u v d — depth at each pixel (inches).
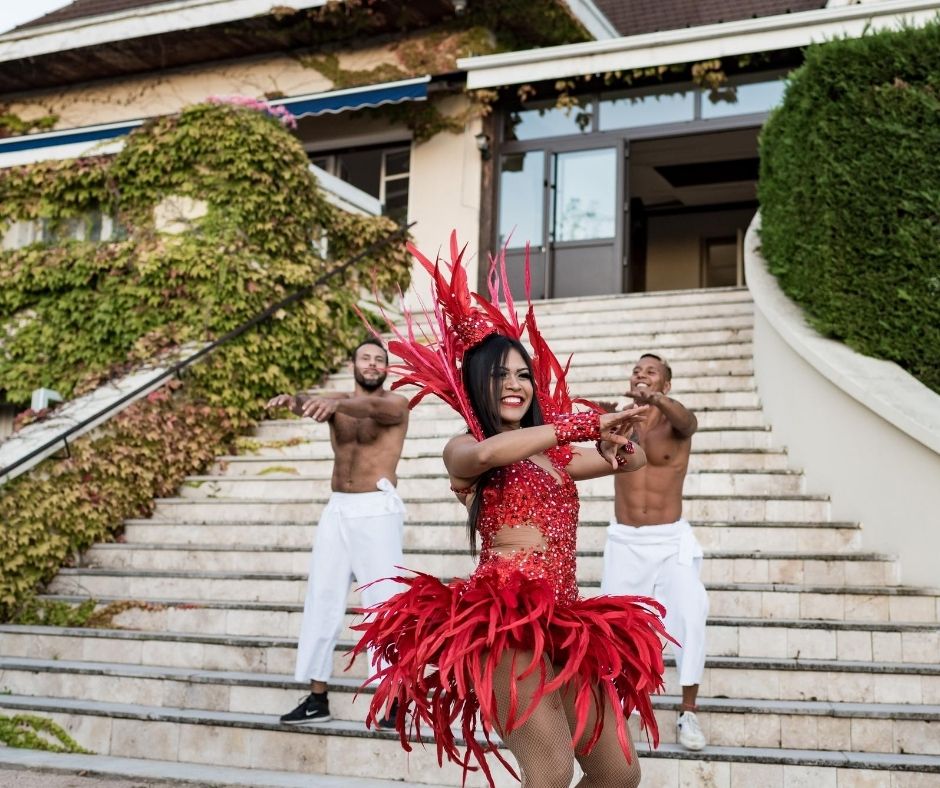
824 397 273.4
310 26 576.4
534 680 109.4
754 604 229.0
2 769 199.5
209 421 344.5
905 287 266.7
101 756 208.7
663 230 712.4
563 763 108.0
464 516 281.3
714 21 645.3
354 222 436.1
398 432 205.5
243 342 361.7
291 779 188.1
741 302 420.8
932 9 454.9
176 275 368.2
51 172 405.1
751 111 510.3
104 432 306.7
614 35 642.2
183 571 274.8
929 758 177.5
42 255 393.4
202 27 577.6
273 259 386.9
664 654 208.7
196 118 387.5
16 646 253.6
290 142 398.6
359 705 205.0
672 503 195.6
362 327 421.1
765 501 269.7
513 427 123.4
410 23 570.6
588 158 537.0
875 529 247.3
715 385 345.7
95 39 597.0
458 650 106.7
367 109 573.3
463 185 549.3
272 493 321.1
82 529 290.5
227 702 215.9
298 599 258.1
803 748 186.2
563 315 430.9
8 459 280.1
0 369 393.4
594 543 261.0
